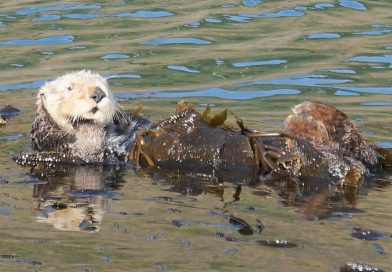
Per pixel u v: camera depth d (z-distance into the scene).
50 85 18.31
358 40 26.81
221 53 25.58
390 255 12.33
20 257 12.08
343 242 12.79
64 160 17.52
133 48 25.97
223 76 23.59
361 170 16.23
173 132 17.31
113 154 17.73
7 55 25.25
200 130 17.19
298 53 25.61
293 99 21.66
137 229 13.25
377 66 24.42
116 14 29.67
